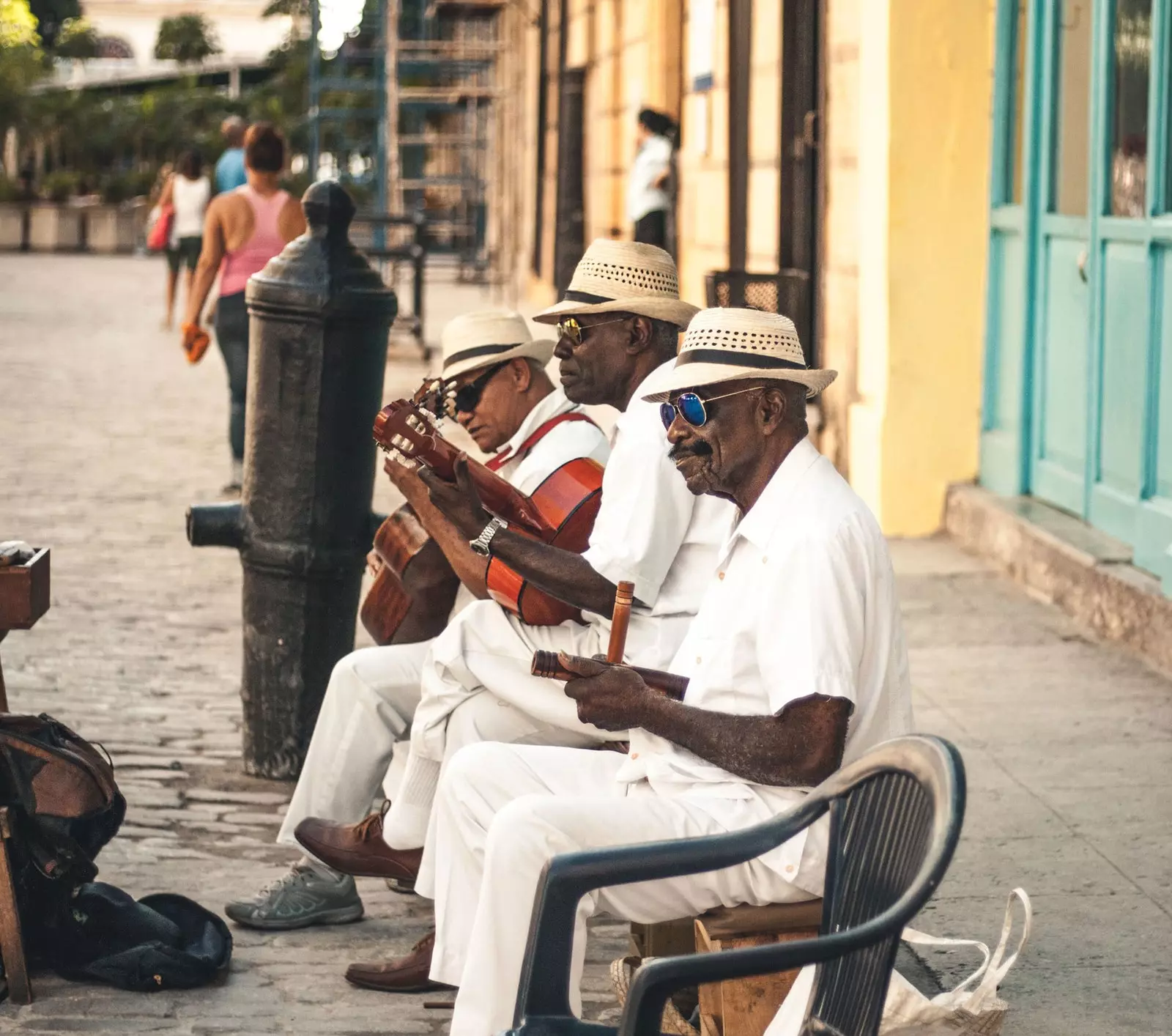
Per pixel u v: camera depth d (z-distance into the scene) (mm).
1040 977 3691
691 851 2670
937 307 7996
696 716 2973
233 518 5055
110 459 10859
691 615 3488
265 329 4895
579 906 2807
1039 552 6957
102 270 29609
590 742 3732
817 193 9578
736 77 11117
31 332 18703
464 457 3580
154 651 6613
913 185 7918
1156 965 3746
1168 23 6051
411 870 3906
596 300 3719
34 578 3758
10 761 3592
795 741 2871
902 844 2469
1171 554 5945
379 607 4273
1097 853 4395
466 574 3705
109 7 58156
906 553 7738
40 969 3816
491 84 27812
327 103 35969
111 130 40406
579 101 19688
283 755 5156
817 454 3037
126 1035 3525
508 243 26188
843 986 2533
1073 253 7137
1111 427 6742
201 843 4680
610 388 3771
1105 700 5676
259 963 3939
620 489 3451
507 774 3209
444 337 4062
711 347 2998
